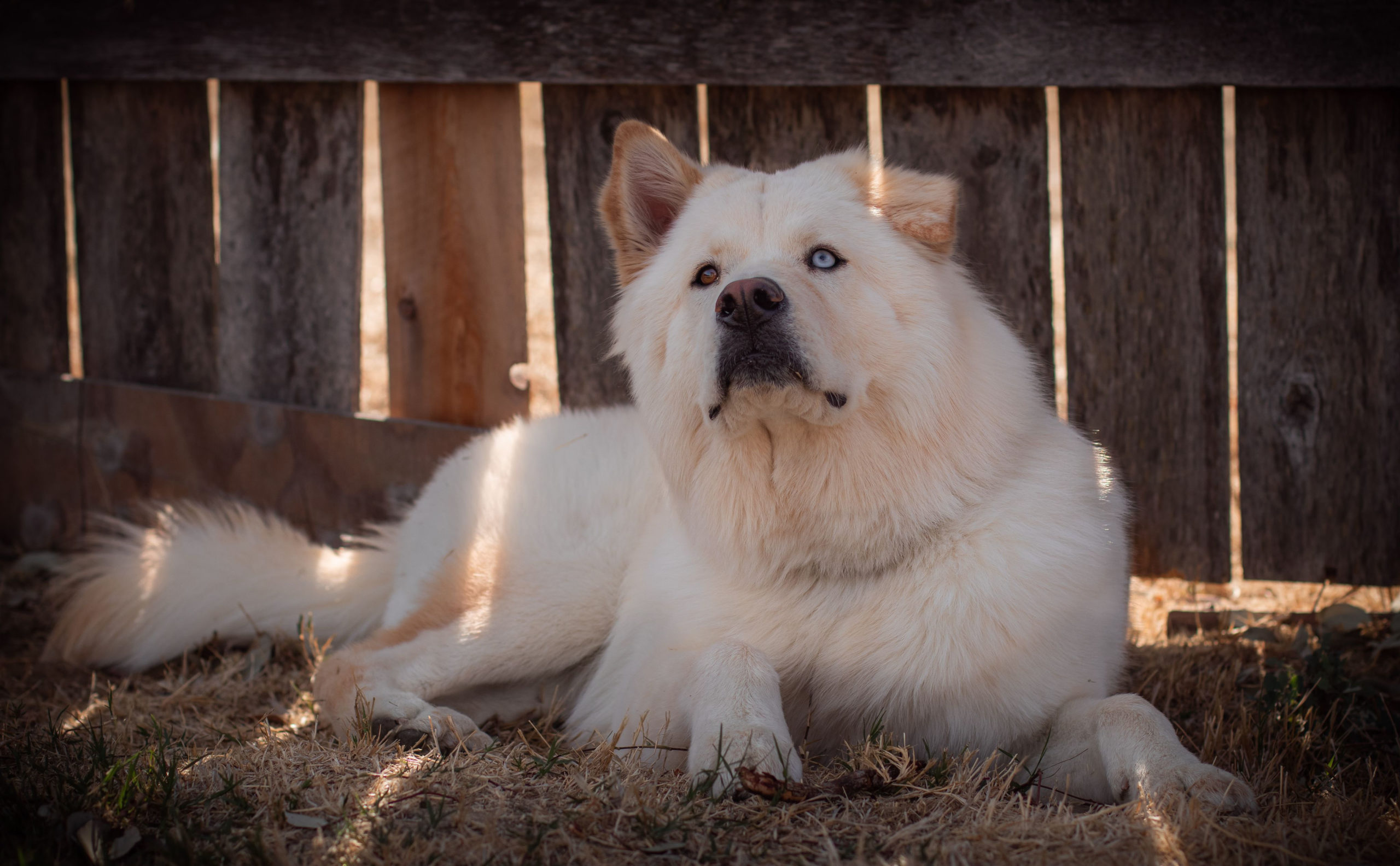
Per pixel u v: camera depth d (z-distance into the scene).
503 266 4.14
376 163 8.62
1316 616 3.65
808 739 2.61
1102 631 2.65
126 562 3.72
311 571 3.74
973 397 2.58
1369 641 3.46
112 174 4.57
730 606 2.67
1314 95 3.62
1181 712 3.00
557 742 2.57
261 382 4.51
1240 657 3.43
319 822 2.16
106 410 4.69
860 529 2.52
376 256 7.48
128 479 4.70
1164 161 3.74
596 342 4.16
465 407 4.27
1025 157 3.82
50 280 4.78
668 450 2.70
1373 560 3.79
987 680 2.50
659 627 2.80
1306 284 3.72
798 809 2.17
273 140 4.33
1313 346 3.75
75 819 2.11
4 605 4.11
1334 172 3.65
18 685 3.34
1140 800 2.15
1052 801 2.33
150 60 4.32
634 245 2.89
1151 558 3.94
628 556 3.16
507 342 4.19
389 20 4.04
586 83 3.96
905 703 2.55
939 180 2.62
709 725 2.31
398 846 2.04
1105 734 2.34
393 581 3.66
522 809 2.22
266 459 4.49
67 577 4.19
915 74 3.74
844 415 2.42
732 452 2.54
